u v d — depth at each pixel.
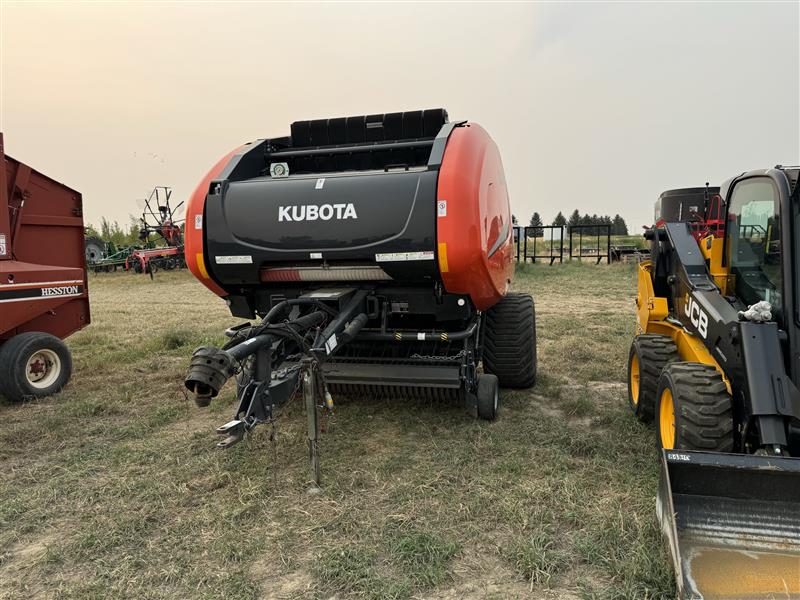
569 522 3.09
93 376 6.71
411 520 3.14
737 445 3.18
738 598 2.33
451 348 4.76
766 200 3.32
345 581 2.62
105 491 3.60
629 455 3.94
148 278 23.89
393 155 4.92
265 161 4.99
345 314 4.02
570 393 5.54
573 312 10.90
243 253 4.27
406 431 4.54
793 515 2.60
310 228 4.10
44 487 3.68
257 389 3.21
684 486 2.70
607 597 2.47
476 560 2.80
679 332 4.36
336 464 3.90
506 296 5.67
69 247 7.19
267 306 4.72
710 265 4.27
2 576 2.77
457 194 3.83
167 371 6.86
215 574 2.71
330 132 5.02
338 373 4.44
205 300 15.51
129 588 2.63
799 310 3.00
